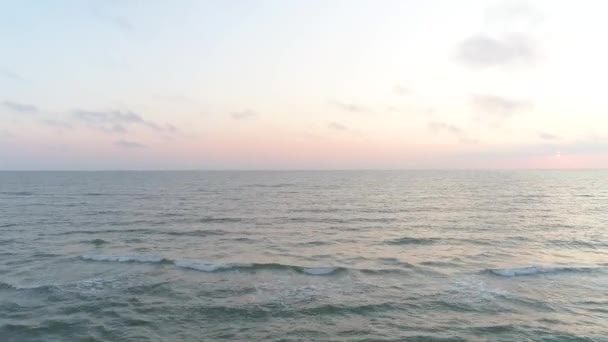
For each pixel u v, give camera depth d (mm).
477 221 40219
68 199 63031
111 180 141500
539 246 28188
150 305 16500
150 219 41219
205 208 51781
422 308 16281
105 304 16547
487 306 16484
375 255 25422
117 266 22250
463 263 23281
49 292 17875
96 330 14195
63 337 13664
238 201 61938
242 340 13516
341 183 122625
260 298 17344
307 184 116938
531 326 14578
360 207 53219
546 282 19594
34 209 49062
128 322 14867
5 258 23875
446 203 58344
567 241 29906
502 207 52781
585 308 16297
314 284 19297
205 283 19359
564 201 61250
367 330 14289
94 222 38781
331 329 14383
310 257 24922
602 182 126250
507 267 22344
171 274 20797
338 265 22859
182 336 13797
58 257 24172
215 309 16109
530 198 66750
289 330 14281
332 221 40406
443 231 34375
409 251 26594
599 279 20016
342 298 17391
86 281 19500
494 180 143250
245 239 30828
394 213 46719
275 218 42531
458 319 15211
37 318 15078
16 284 18906
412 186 105062
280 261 23766
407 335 13898
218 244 28891
